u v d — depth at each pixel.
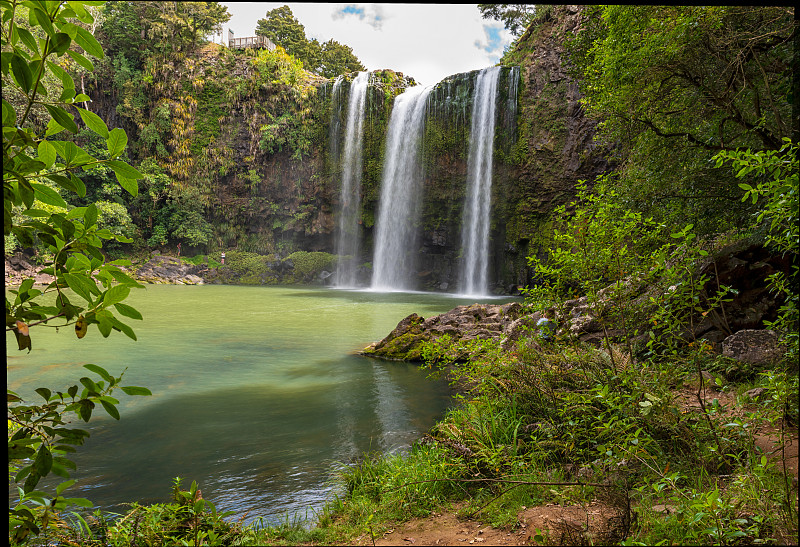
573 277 4.98
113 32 43.78
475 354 5.68
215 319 18.38
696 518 2.65
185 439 6.29
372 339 14.20
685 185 8.49
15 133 1.83
